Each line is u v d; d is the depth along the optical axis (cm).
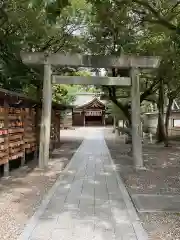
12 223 481
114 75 1251
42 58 947
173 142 1983
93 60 955
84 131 3509
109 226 474
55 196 643
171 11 733
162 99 1869
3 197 632
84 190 700
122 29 943
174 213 539
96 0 568
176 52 1025
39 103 1156
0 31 973
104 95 1645
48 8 341
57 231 450
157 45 1049
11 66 1103
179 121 2242
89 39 1145
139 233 447
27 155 1271
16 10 804
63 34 1148
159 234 446
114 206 578
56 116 1723
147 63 977
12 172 915
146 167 1024
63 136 2712
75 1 832
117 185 756
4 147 811
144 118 2961
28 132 1098
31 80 1242
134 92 991
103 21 864
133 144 1007
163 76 1391
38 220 495
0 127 783
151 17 675
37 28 937
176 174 904
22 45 1050
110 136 2684
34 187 723
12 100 865
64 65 962
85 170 964
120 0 607
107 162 1138
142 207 570
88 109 4831
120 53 964
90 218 509
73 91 3247
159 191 699
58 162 1129
